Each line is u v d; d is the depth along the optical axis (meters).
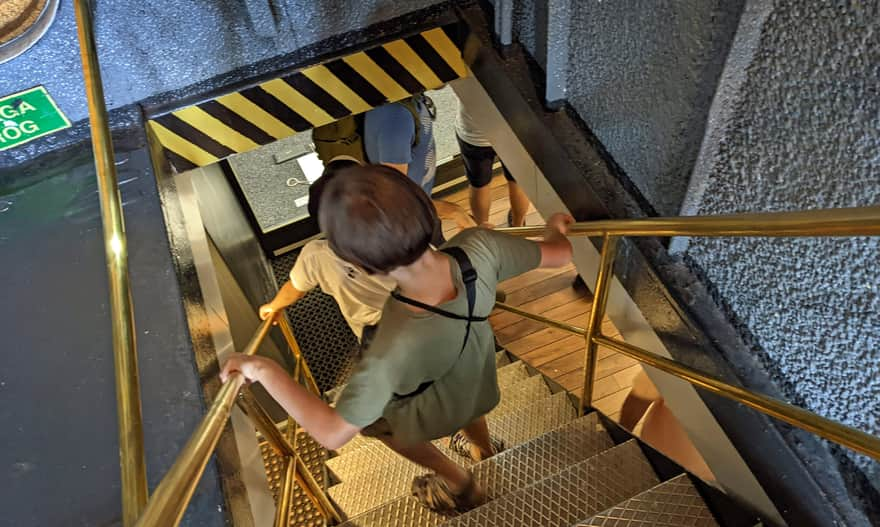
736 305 1.82
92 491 1.51
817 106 1.31
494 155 3.72
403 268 1.32
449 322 1.44
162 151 2.62
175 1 2.38
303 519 2.48
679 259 1.95
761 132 1.50
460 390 1.65
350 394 1.40
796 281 1.56
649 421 2.75
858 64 1.18
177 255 2.04
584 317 4.10
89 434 1.60
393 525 2.20
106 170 1.62
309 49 2.68
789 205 1.52
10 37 2.19
